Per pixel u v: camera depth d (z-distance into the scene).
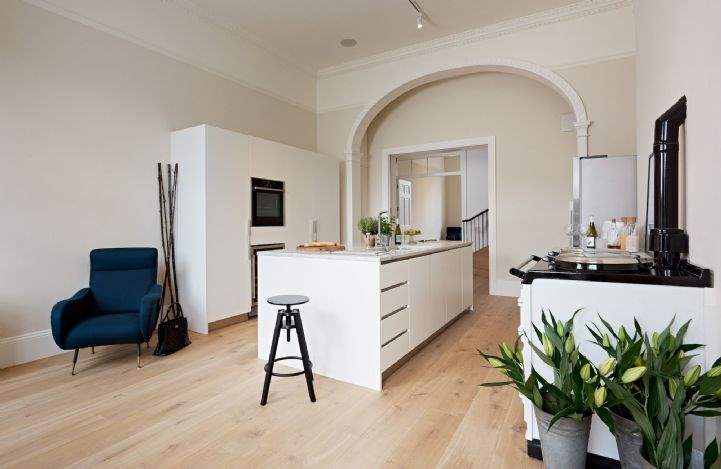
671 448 1.11
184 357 3.12
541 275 1.74
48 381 2.64
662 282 1.54
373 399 2.36
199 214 3.79
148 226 3.83
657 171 1.97
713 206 1.48
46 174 3.14
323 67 5.85
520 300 1.79
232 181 4.02
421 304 3.14
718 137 1.42
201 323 3.77
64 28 3.23
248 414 2.17
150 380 2.65
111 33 3.55
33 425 2.06
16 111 2.97
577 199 3.48
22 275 3.01
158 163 3.92
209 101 4.46
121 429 2.02
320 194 5.29
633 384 1.34
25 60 3.02
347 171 5.85
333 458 1.77
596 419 1.64
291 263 2.88
